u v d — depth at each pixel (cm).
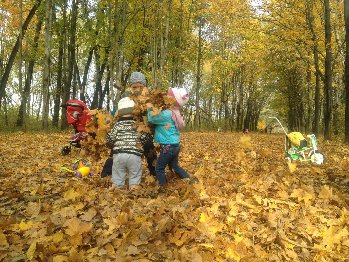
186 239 349
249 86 4412
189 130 3356
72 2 2625
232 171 728
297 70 3506
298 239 387
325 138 1994
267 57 3050
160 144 545
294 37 2159
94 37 2731
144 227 360
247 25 2398
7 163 816
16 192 520
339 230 397
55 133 2053
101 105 3331
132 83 543
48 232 364
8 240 343
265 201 484
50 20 2045
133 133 530
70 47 2650
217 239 353
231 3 2381
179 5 2972
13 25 2548
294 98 4069
